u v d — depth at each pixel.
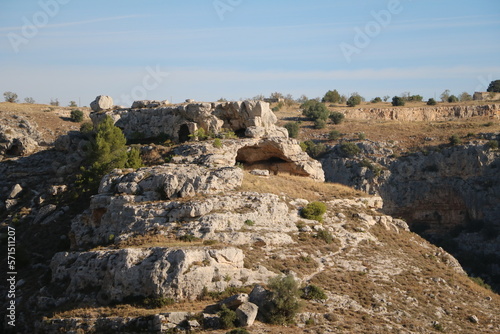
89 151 75.94
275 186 69.31
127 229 55.94
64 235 64.88
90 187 70.38
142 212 56.38
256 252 53.31
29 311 51.41
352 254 59.22
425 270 61.38
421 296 54.69
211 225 54.12
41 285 55.62
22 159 85.81
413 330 47.19
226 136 79.38
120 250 49.59
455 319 52.41
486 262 118.38
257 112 81.62
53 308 49.91
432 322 50.09
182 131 82.19
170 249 47.94
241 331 40.22
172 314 42.09
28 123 111.75
